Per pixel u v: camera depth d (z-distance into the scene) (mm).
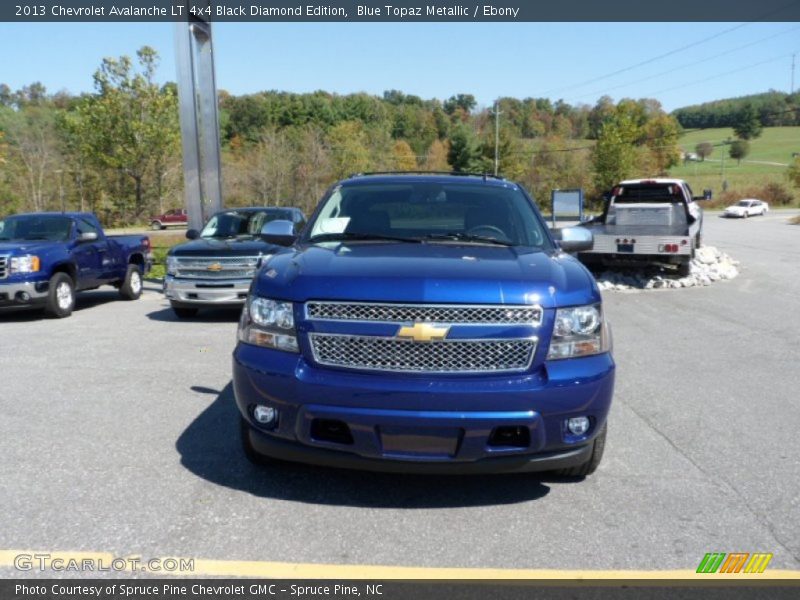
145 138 42531
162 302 12312
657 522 3400
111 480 3795
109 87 41625
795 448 4492
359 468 3340
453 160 82312
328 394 3230
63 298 10266
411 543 3139
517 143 80312
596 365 3414
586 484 3869
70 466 3994
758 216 57156
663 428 4891
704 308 10562
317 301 3338
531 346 3295
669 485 3865
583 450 3463
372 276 3387
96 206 57625
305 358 3332
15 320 10102
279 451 3449
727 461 4250
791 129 152250
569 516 3453
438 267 3525
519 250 4152
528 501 3623
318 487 3746
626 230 13109
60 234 10898
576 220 22672
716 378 6352
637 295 12133
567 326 3381
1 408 5188
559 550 3102
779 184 74500
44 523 3262
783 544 3193
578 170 76312
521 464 3334
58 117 50875
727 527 3354
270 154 51969
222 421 4887
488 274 3439
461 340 3234
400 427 3197
